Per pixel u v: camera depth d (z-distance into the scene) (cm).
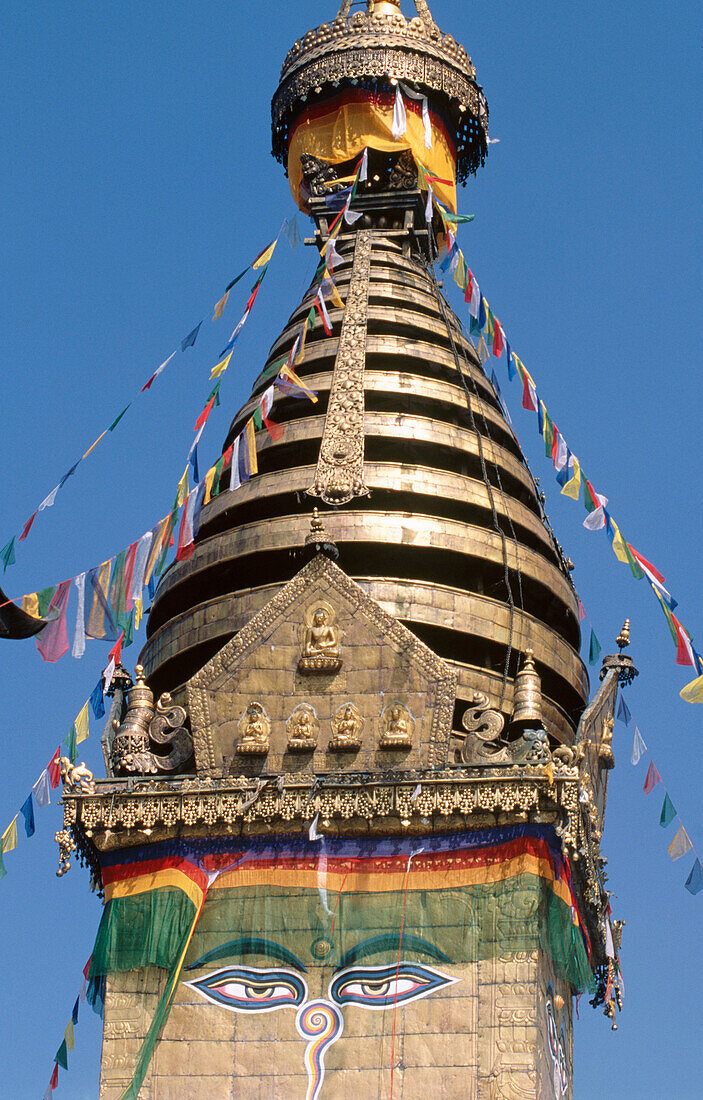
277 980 4712
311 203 6600
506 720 5275
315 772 4884
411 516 5481
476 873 4734
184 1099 4609
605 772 5500
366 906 4750
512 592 5609
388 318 6159
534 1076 4509
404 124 5928
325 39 6781
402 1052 4588
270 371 6256
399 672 4953
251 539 5541
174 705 5291
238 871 4831
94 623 4931
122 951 4788
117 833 4884
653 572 5341
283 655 5028
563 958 4744
